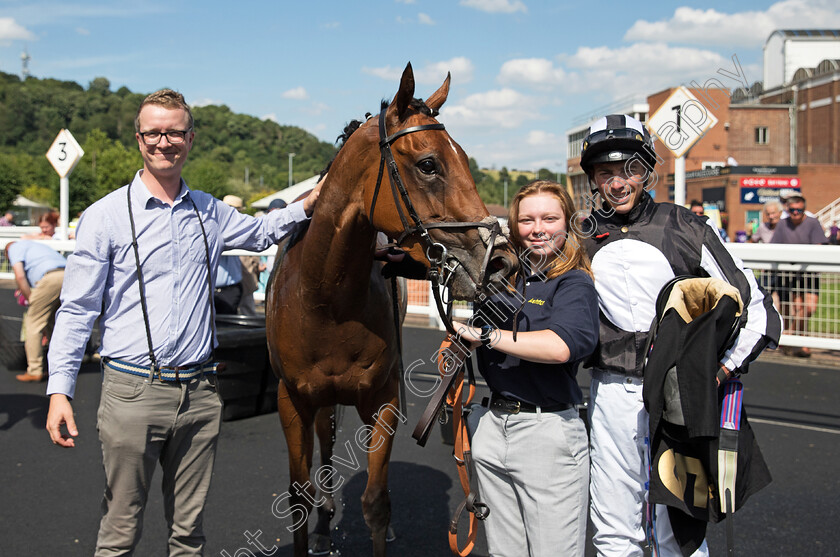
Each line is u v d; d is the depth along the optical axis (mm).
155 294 2086
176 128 2078
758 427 4574
